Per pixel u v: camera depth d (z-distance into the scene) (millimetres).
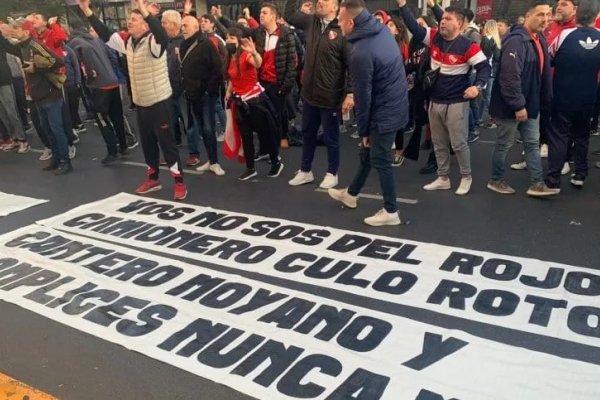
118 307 3459
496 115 4914
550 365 2676
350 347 2902
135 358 2930
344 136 7977
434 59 5000
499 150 5031
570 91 4758
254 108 5742
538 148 4914
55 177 6656
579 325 3031
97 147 8141
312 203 5207
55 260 4211
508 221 4488
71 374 2828
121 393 2660
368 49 3994
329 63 5059
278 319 3215
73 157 7598
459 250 3990
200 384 2689
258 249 4234
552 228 4297
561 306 3215
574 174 5203
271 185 5852
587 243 4000
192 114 6531
